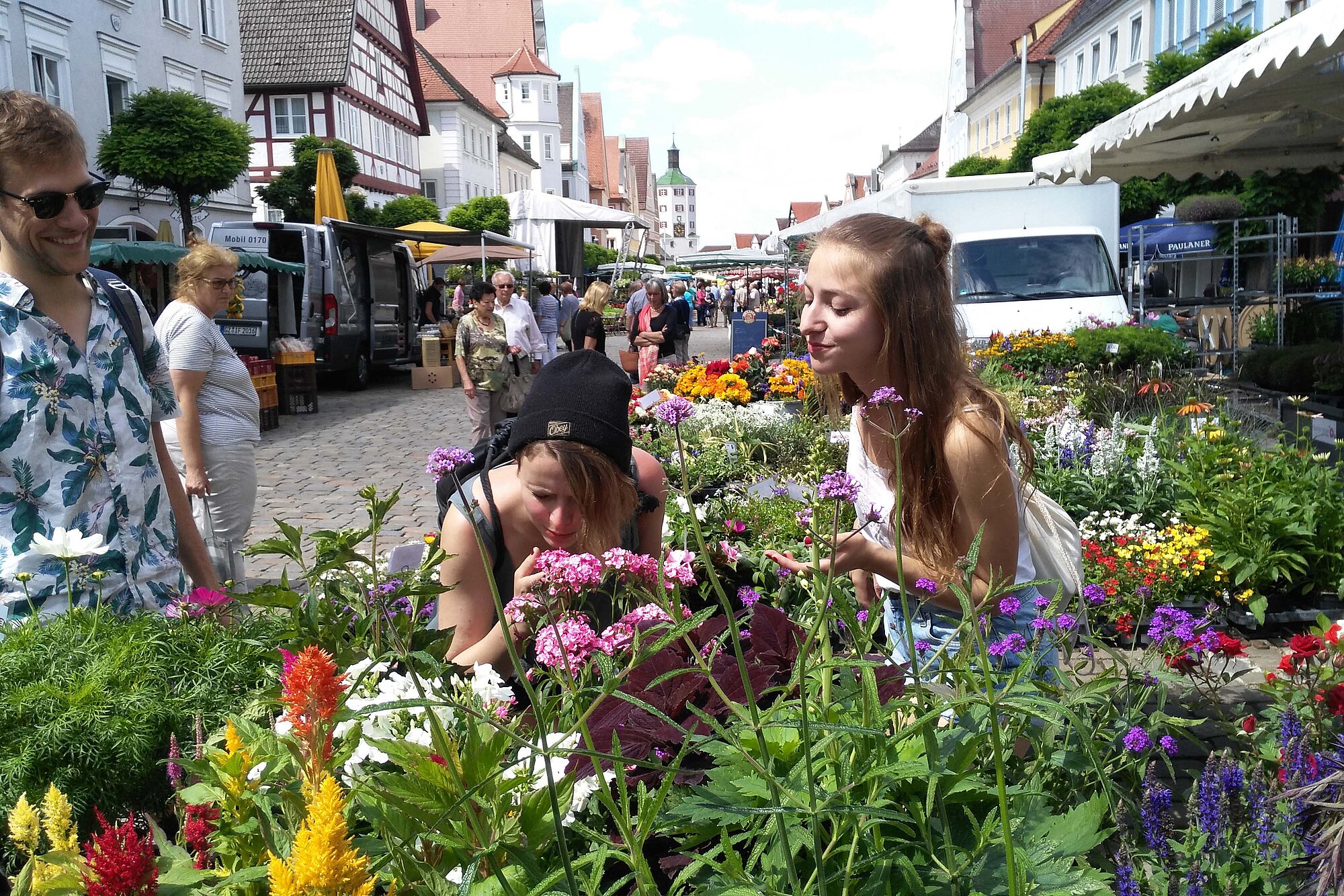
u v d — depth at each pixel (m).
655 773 1.59
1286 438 8.02
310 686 1.25
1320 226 19.45
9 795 1.82
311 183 35.16
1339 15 6.42
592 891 1.29
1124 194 26.56
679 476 5.67
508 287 11.77
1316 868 1.87
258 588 2.08
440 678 1.67
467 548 2.31
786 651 1.94
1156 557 5.61
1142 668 2.81
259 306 18.12
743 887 1.29
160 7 26.47
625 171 146.12
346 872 0.99
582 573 1.53
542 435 2.15
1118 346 11.53
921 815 1.35
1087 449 7.23
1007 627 2.28
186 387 4.79
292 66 42.53
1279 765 2.62
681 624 1.41
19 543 2.74
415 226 25.27
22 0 20.72
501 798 1.35
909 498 2.19
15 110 2.66
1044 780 1.77
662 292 14.86
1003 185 14.56
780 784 1.37
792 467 6.43
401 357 23.41
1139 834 2.18
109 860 1.15
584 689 1.46
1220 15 32.41
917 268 2.18
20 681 2.07
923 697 1.53
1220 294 18.45
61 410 2.81
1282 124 11.29
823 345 2.24
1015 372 11.52
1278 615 5.76
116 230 18.19
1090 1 48.53
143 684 2.07
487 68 93.12
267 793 1.43
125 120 21.59
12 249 2.78
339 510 9.27
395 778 1.34
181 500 3.38
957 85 67.88
